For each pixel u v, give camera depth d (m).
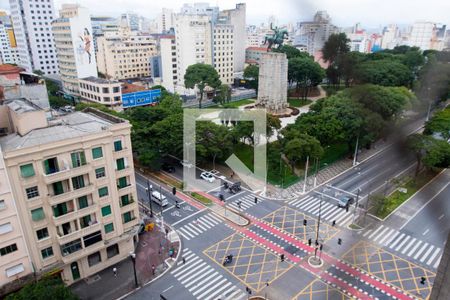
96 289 44.84
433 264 48.38
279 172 75.94
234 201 66.44
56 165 40.59
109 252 49.12
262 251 52.12
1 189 37.19
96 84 121.94
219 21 184.00
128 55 171.25
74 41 131.38
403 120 27.14
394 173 46.28
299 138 71.88
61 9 140.62
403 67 109.06
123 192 48.34
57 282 37.50
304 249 52.31
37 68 169.12
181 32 146.50
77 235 43.59
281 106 122.38
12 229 38.84
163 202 64.62
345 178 74.75
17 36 173.62
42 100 61.62
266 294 43.72
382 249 51.34
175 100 108.25
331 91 110.00
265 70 120.56
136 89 133.88
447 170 74.19
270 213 62.38
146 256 51.34
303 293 43.62
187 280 46.53
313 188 71.12
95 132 42.69
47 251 42.53
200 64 132.50
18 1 160.12
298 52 142.38
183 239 55.41
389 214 58.91
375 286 44.47
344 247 52.31
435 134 72.31
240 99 148.88
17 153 37.16
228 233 56.81
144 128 77.50
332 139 79.38
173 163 82.62
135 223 50.78
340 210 62.78
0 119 45.59
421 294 43.09
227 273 47.62
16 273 40.31
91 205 44.25
